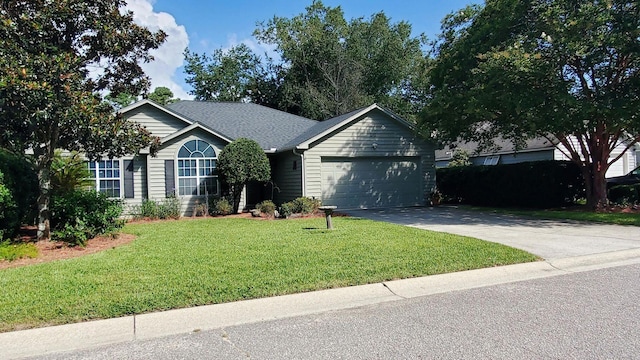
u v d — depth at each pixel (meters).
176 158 14.85
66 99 7.22
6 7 7.29
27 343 3.80
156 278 5.58
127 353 3.60
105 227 9.09
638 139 13.12
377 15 35.03
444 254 6.93
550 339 3.68
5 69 6.51
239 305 4.70
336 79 33.91
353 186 16.30
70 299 4.73
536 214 13.57
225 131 17.86
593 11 10.48
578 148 21.58
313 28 33.66
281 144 17.47
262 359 3.43
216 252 7.30
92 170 13.88
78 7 7.59
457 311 4.50
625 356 3.31
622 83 11.44
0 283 5.44
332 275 5.66
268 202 14.48
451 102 13.33
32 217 9.60
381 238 8.59
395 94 35.12
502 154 25.02
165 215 13.95
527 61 10.71
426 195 17.47
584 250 7.43
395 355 3.44
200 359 3.46
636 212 12.59
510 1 12.22
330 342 3.74
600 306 4.55
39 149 8.52
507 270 6.19
